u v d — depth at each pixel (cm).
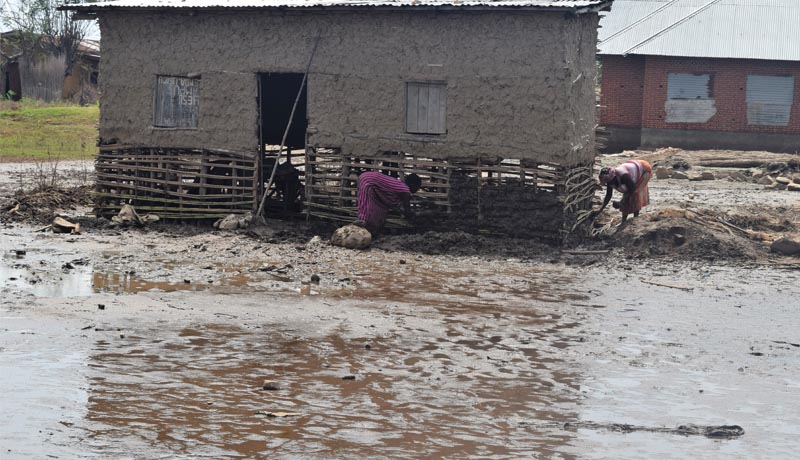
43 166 3033
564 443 853
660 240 1742
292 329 1189
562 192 1742
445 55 1778
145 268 1520
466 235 1762
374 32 1816
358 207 1805
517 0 1762
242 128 1900
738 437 878
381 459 805
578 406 949
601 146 2067
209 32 1903
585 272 1581
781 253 1738
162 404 918
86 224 1902
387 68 1816
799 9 4072
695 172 3231
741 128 3953
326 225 1898
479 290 1435
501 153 1764
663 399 977
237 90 1895
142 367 1023
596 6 1686
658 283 1503
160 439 834
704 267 1636
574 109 1773
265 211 2006
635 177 1825
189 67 1922
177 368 1025
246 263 1584
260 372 1022
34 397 923
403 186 1788
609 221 1973
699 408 953
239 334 1161
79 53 5456
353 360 1073
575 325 1248
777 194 2822
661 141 4009
